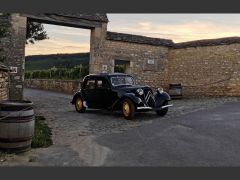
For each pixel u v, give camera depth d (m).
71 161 5.57
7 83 11.09
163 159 5.64
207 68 17.42
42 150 6.31
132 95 10.06
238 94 16.09
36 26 20.64
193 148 6.31
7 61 14.51
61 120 10.04
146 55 18.45
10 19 14.66
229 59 16.48
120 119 10.20
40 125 8.78
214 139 6.98
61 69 28.20
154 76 18.73
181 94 17.80
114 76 11.29
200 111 11.23
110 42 17.44
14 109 5.90
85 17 16.52
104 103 11.15
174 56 19.08
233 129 7.93
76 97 12.34
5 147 5.96
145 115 10.98
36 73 32.16
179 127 8.35
